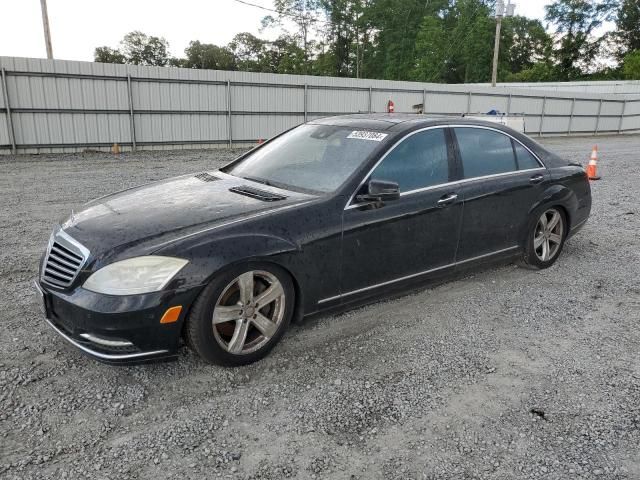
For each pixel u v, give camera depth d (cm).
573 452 266
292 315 363
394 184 369
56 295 312
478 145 467
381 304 445
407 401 306
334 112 2275
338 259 367
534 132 3064
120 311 290
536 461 259
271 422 284
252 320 333
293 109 2155
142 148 1853
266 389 315
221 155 1722
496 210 466
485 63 6153
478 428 284
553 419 293
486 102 2773
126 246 307
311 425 283
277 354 356
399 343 377
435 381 329
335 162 403
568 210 535
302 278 349
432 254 426
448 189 428
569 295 477
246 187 398
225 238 317
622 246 641
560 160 543
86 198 898
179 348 315
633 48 7131
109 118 1759
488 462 258
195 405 298
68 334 313
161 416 287
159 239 312
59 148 1692
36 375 323
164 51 7475
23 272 508
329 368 341
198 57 7331
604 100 3362
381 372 338
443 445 270
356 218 372
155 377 324
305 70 6550
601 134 3431
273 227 337
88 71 1684
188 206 356
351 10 6531
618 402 310
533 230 509
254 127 2078
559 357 364
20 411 288
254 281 336
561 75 7225
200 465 251
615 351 374
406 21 6412
